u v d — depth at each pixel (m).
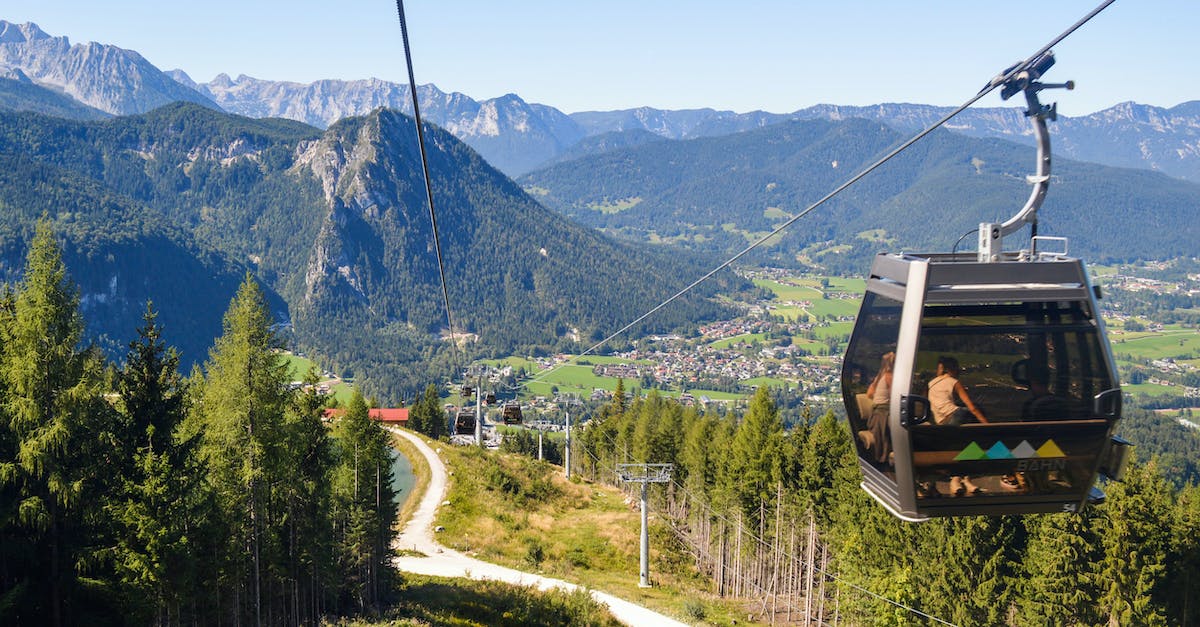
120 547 31.19
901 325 11.55
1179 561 53.00
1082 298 11.40
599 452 142.00
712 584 86.50
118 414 33.09
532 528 93.38
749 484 79.75
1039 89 11.34
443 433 171.50
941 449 11.48
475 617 55.47
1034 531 55.59
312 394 45.75
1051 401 11.36
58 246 29.44
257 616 38.66
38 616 30.41
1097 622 52.47
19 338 28.66
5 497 29.33
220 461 36.72
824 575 71.44
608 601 67.25
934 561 57.66
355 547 53.28
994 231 11.79
